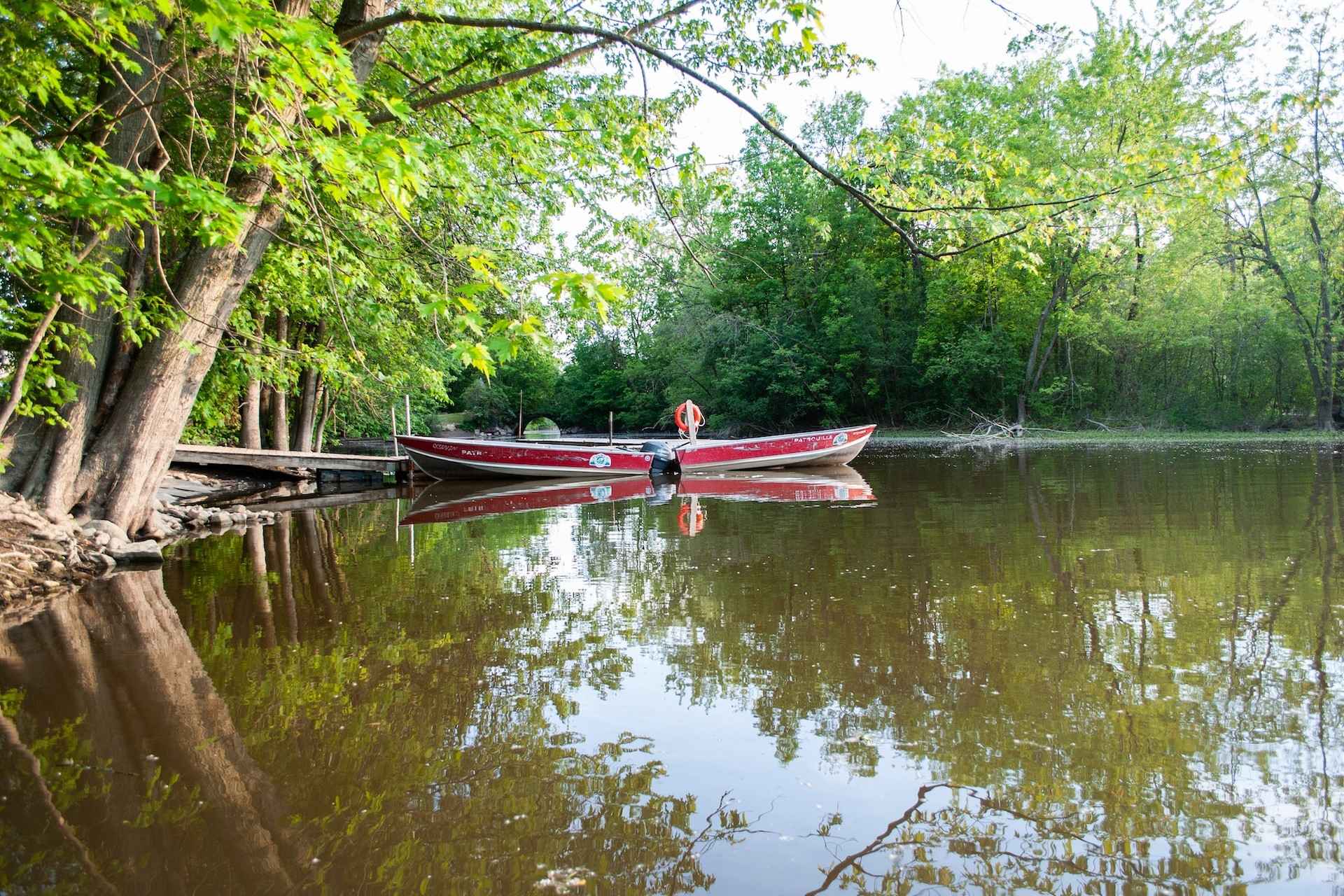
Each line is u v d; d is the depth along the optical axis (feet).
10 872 7.33
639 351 162.30
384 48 29.63
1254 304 85.51
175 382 25.46
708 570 20.75
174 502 42.39
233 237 12.27
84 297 15.15
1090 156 75.25
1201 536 22.93
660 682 12.19
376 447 95.96
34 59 15.88
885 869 7.14
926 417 118.73
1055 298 95.76
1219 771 8.79
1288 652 12.50
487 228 39.50
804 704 11.12
